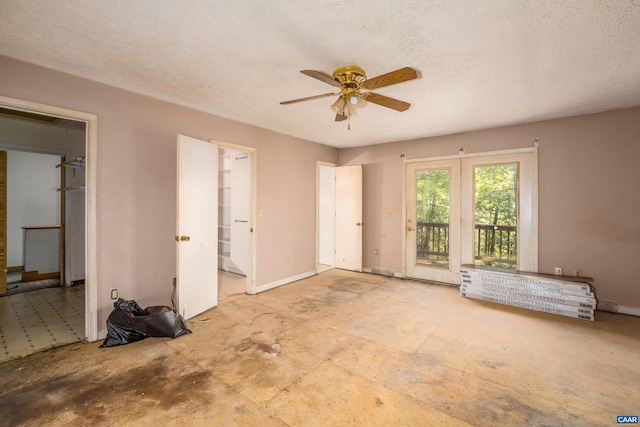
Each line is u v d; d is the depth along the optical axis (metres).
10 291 4.08
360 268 5.36
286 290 4.25
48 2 1.62
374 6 1.64
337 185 5.62
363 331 2.85
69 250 4.30
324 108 3.36
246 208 5.04
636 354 2.42
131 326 2.57
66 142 4.25
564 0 1.58
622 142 3.33
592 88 2.77
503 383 2.03
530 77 2.54
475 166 4.32
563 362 2.30
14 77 2.25
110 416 1.70
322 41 2.00
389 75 1.95
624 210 3.33
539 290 3.42
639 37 1.92
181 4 1.63
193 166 3.18
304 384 2.01
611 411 1.75
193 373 2.13
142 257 2.98
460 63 2.30
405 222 4.94
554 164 3.70
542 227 3.78
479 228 4.30
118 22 1.81
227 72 2.48
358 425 1.64
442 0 1.59
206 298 3.38
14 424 1.63
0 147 3.77
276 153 4.42
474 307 3.53
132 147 2.90
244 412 1.74
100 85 2.68
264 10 1.68
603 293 3.44
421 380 2.06
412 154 4.85
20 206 5.34
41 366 2.21
